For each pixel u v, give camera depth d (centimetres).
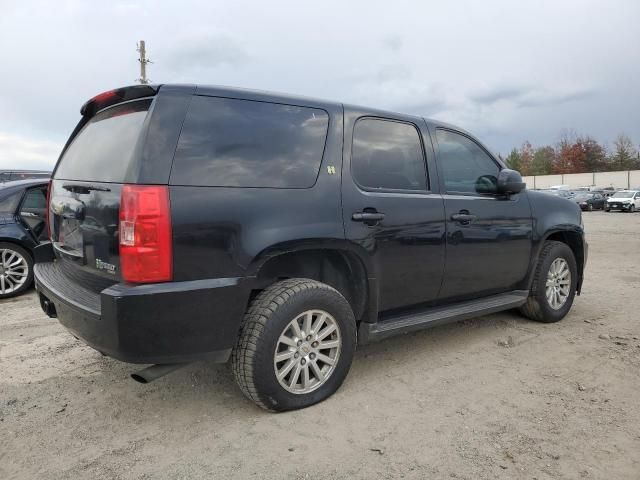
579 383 349
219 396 330
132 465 252
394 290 355
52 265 364
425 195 375
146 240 251
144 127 264
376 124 360
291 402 301
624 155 7512
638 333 464
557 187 4878
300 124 317
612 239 1404
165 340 259
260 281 311
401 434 280
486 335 457
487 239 416
